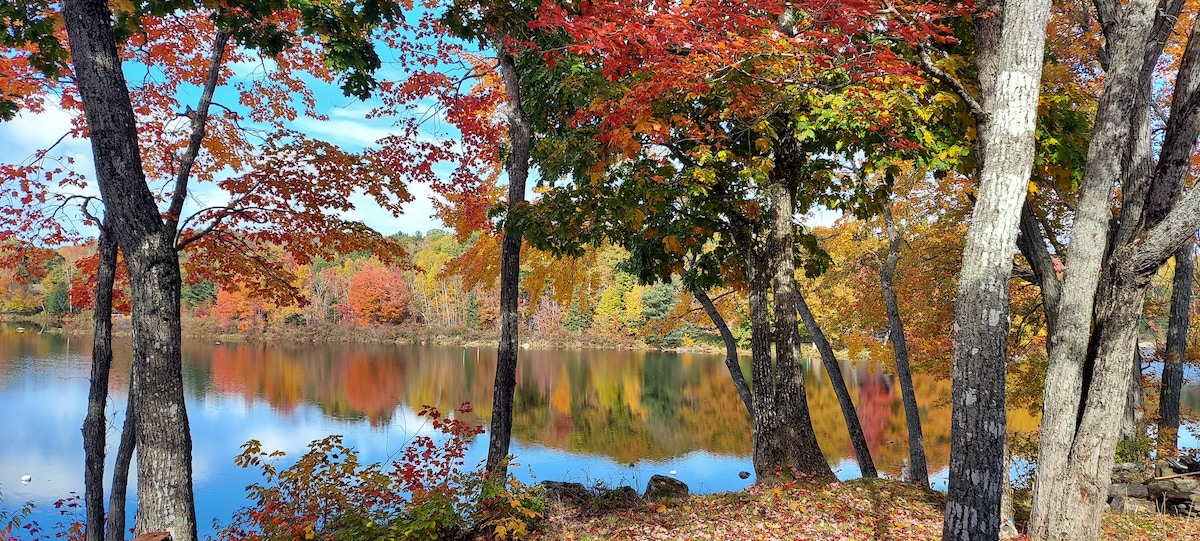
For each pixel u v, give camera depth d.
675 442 19.41
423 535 6.06
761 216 9.88
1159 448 9.70
